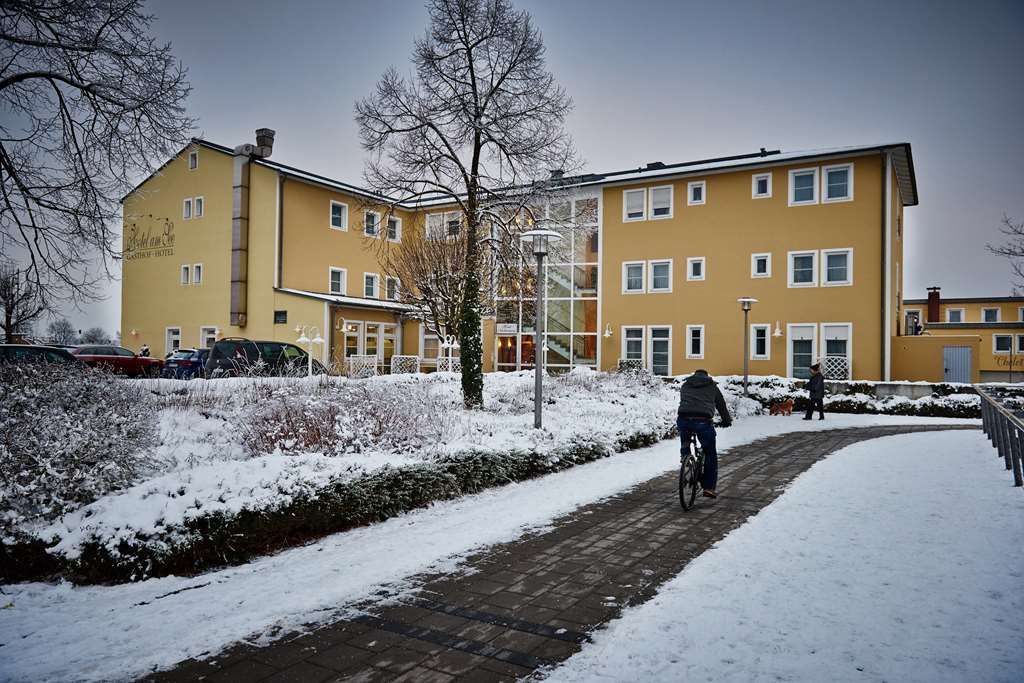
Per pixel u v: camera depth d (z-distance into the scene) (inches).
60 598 220.5
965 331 1766.7
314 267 1296.8
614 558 247.4
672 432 633.6
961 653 157.1
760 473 435.8
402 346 1385.3
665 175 1163.9
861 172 1045.8
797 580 210.4
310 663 163.5
